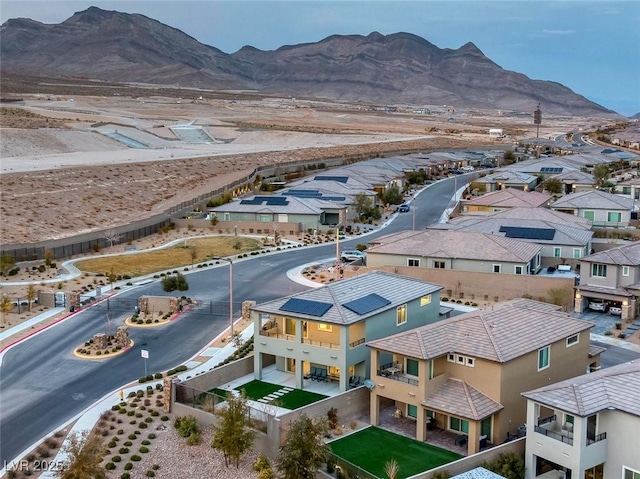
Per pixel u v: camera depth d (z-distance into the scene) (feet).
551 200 399.85
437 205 448.24
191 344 216.54
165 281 269.64
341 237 364.99
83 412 172.86
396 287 200.23
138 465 149.59
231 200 440.86
